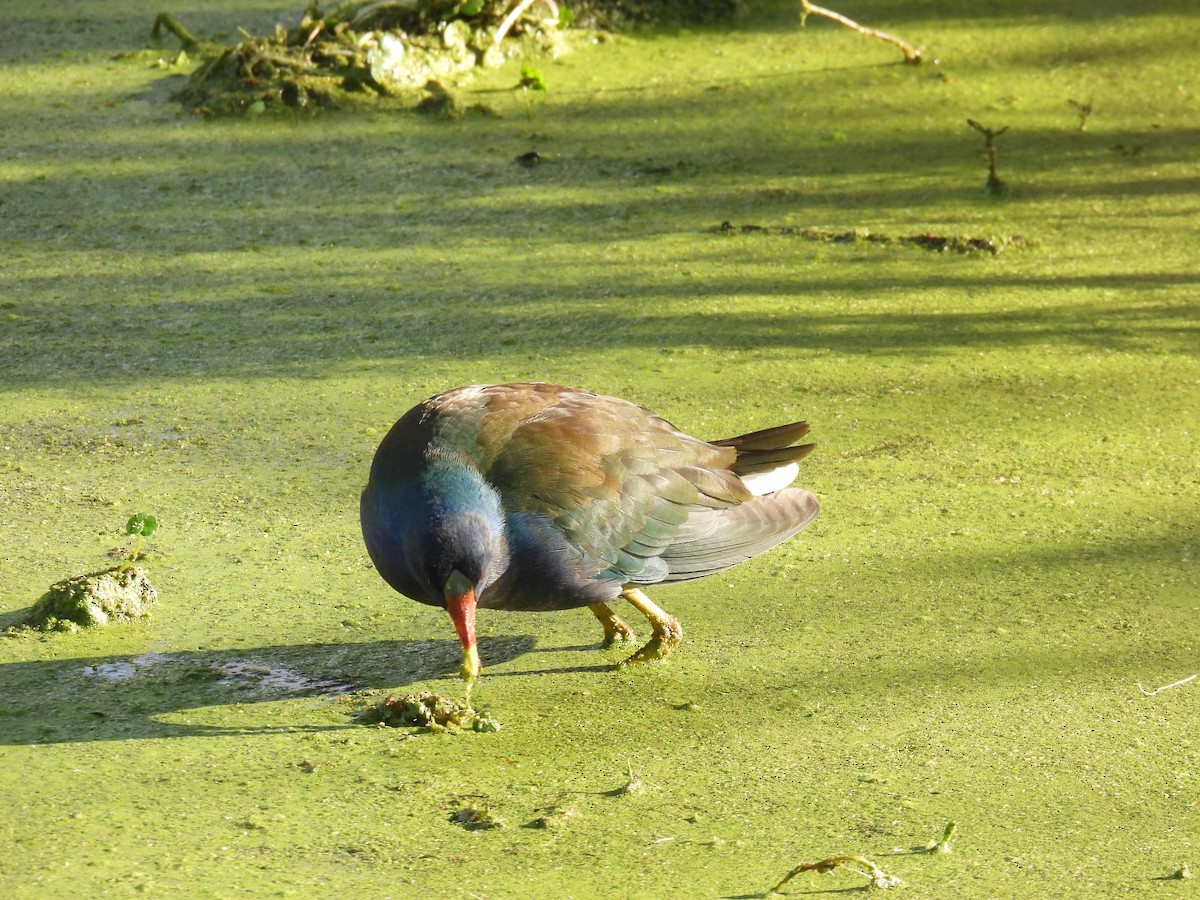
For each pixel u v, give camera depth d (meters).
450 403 7.88
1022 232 15.53
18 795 6.68
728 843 6.42
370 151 17.14
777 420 11.39
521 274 14.38
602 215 15.81
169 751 7.15
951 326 13.41
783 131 17.91
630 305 13.73
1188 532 9.75
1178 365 12.61
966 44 20.44
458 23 18.83
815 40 20.56
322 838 6.40
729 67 19.64
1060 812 6.71
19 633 8.28
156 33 19.94
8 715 7.45
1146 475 10.61
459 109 18.00
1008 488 10.41
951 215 15.90
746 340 13.02
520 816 6.63
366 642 8.38
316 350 12.68
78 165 16.55
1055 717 7.60
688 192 16.38
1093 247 15.25
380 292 13.91
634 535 7.85
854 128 18.03
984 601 8.88
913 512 10.05
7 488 10.13
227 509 9.92
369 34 18.69
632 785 6.88
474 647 7.25
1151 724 7.53
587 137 17.61
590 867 6.21
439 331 13.09
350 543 9.54
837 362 12.59
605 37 20.11
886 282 14.41
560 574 7.64
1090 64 19.92
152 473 10.44
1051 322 13.52
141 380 12.04
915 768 7.11
